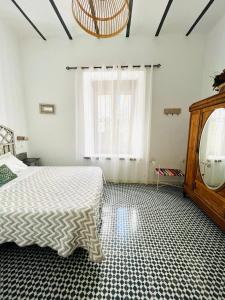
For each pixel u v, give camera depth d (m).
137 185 3.43
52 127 3.53
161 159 3.51
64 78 3.36
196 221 2.18
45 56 3.30
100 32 1.58
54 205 1.50
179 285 1.29
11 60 3.03
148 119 3.29
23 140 3.32
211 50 2.93
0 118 2.79
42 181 2.14
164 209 2.48
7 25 2.87
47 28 2.93
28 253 1.60
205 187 2.24
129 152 3.39
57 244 1.41
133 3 2.30
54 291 1.24
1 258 1.54
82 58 3.28
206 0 2.25
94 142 3.43
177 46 3.14
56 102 3.44
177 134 3.41
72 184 2.04
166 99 3.31
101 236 1.86
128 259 1.54
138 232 1.94
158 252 1.64
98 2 1.46
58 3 2.32
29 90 3.41
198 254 1.62
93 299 1.19
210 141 2.16
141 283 1.31
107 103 3.28
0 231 1.43
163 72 3.23
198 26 2.86
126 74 3.18
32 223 1.41
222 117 1.93
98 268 1.44
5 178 2.09
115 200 2.76
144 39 3.15
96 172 2.55
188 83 3.24
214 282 1.32
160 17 2.61
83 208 1.43
